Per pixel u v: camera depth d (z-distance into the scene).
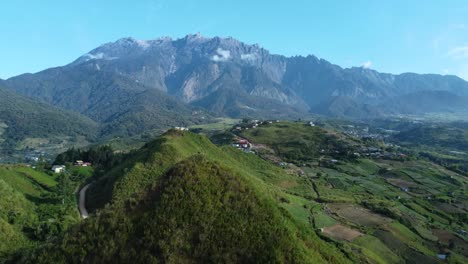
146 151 127.75
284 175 173.25
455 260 104.69
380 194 170.25
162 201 53.81
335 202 145.12
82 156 182.38
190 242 49.44
